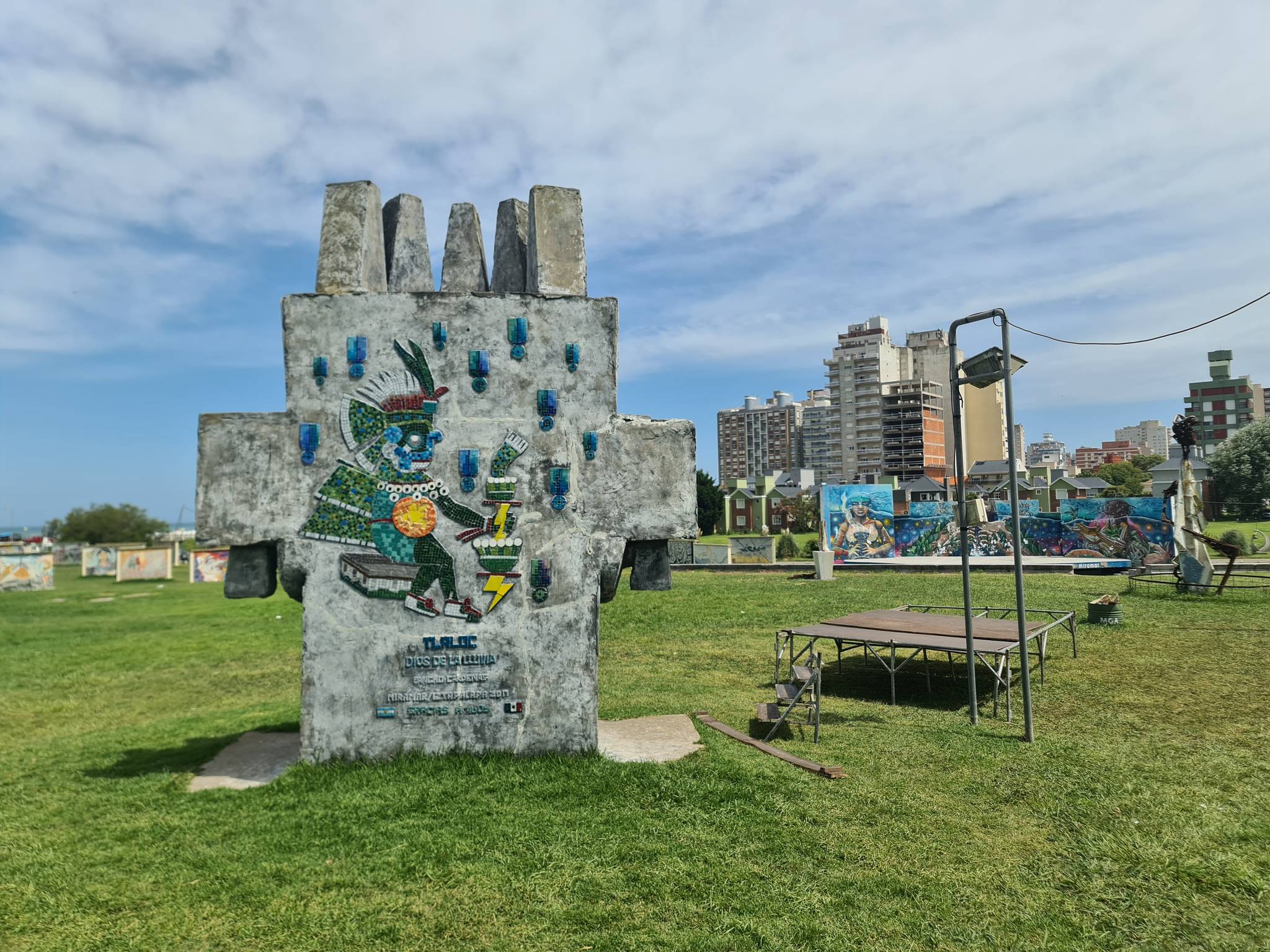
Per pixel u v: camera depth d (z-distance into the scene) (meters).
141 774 7.75
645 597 20.11
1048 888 5.11
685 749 7.85
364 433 7.45
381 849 5.73
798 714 9.52
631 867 5.41
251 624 19.36
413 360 7.53
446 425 7.52
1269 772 7.04
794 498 64.56
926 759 7.63
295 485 7.38
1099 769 7.21
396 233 8.40
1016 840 5.79
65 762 8.34
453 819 6.19
